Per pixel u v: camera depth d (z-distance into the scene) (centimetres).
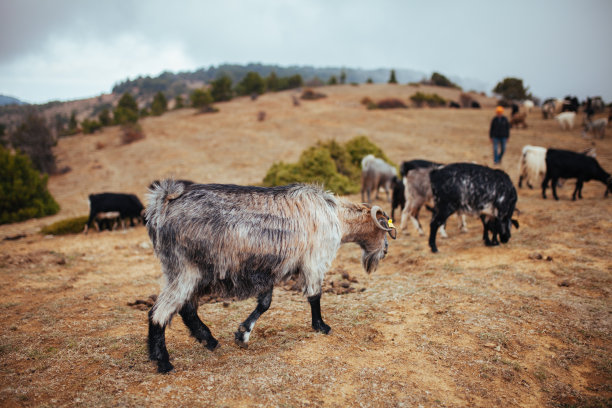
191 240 337
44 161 2719
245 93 6278
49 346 403
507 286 538
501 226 692
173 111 5703
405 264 689
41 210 1561
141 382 326
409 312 467
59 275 704
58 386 324
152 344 341
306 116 3634
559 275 568
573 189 1266
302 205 384
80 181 2397
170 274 344
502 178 679
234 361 361
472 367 349
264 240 355
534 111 3616
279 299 541
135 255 867
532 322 429
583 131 2095
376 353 373
